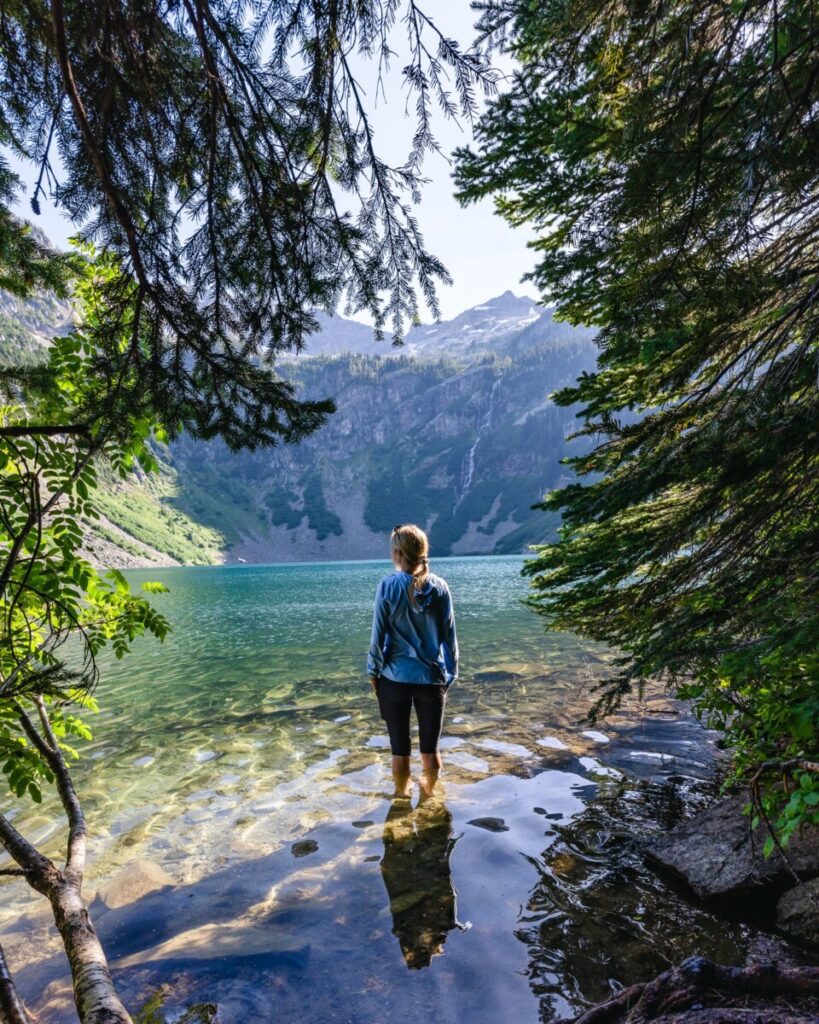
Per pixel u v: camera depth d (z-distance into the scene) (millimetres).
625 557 3918
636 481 3346
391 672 4516
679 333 2984
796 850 2938
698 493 3662
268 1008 2209
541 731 6316
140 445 2977
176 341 2568
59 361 2695
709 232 2549
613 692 3836
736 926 2668
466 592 30797
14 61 2225
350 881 3270
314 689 9391
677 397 3754
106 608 3486
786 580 2846
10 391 2758
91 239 2482
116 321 2549
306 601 31500
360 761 5590
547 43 2721
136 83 2193
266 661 12508
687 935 2611
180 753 6230
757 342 3180
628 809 4180
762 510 3104
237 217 2496
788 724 2852
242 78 2230
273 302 2645
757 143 2123
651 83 2537
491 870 3322
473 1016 2127
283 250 2566
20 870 2430
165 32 2041
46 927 3045
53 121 2221
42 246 2498
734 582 3162
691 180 2400
